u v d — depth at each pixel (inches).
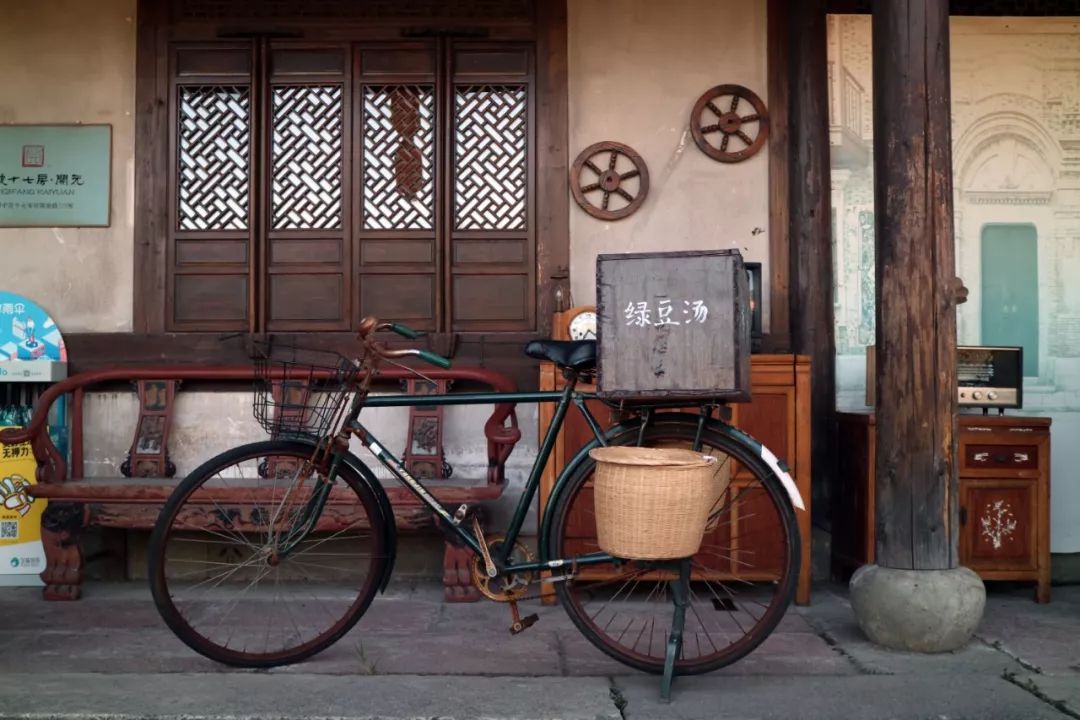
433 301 181.3
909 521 131.0
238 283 181.6
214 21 182.4
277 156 182.5
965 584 129.0
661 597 160.7
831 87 183.8
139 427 172.9
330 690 114.0
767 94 182.7
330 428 130.4
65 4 183.0
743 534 156.0
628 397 116.0
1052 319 183.8
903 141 132.2
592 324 169.5
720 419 135.5
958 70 185.2
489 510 177.5
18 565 171.6
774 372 155.8
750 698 112.1
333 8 182.2
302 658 125.1
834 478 177.0
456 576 159.2
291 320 181.5
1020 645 133.1
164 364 179.5
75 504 157.9
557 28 182.4
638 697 112.6
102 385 178.7
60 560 159.5
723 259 114.3
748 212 181.9
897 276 132.3
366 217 182.2
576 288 181.8
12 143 182.2
